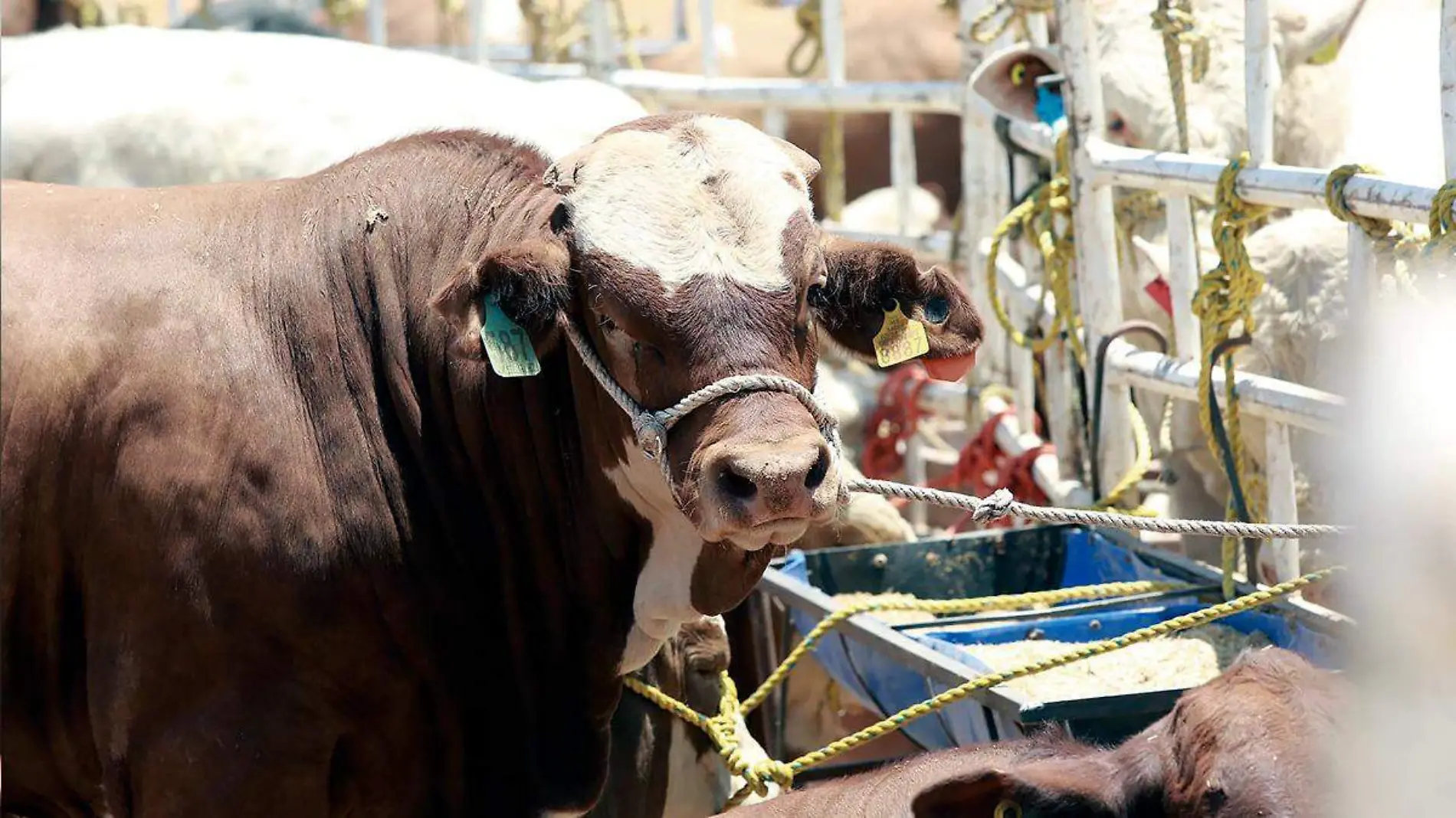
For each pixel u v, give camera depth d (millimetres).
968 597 5789
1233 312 4996
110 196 4660
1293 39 6516
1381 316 3576
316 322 4371
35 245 4457
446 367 4367
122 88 6449
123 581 4207
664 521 4332
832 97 8375
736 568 4273
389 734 4328
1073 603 5207
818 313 4172
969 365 4348
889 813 3588
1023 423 7488
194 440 4184
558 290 3949
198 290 4363
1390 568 2717
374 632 4246
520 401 4367
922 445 8992
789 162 4094
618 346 3990
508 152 4535
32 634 4355
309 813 4238
